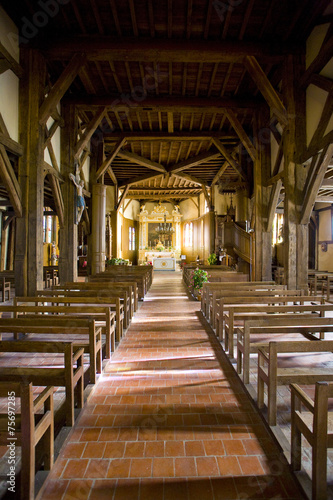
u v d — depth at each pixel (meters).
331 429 1.94
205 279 8.84
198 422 2.57
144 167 14.43
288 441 2.23
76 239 8.38
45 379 2.38
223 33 6.18
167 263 21.25
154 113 9.55
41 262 6.22
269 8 5.63
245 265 12.32
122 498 1.81
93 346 3.16
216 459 2.13
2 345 2.44
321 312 3.79
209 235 17.44
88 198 10.72
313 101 6.37
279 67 7.18
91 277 8.68
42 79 6.32
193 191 20.27
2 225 12.55
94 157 10.80
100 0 5.44
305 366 3.50
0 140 5.20
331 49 5.54
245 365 3.16
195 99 8.53
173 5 5.61
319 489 1.68
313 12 5.83
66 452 2.19
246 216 14.50
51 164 7.41
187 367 3.74
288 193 6.73
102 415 2.67
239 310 3.83
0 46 5.20
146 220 24.16
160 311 7.05
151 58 6.49
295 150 6.67
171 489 1.87
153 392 3.10
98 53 6.33
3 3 5.37
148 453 2.18
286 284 6.77
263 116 8.59
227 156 10.66
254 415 2.68
